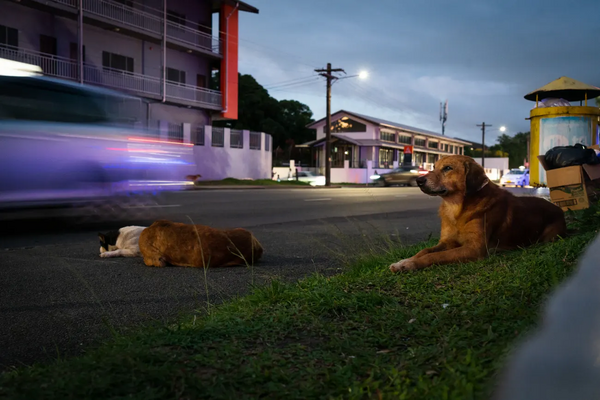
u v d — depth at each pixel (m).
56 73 25.53
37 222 8.54
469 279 3.69
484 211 4.64
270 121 53.97
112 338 3.08
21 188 7.41
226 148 32.12
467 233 4.59
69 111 8.16
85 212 8.46
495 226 4.70
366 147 50.72
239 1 34.09
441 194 4.65
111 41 28.55
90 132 8.30
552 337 1.84
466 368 1.83
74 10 25.20
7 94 7.46
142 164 9.21
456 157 4.68
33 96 7.70
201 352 2.36
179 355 2.28
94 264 5.53
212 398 1.83
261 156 35.00
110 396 1.83
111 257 5.98
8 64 7.60
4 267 5.34
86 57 27.31
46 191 7.70
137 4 30.00
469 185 4.58
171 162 9.83
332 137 49.25
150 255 5.45
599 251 3.27
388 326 2.63
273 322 2.89
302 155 56.91
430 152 60.50
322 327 2.73
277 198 16.80
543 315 2.24
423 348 2.22
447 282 3.70
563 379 1.62
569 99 10.32
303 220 10.51
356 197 18.31
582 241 4.39
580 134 9.22
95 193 8.41
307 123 59.53
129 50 29.59
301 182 36.28
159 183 9.59
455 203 4.69
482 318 2.56
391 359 2.16
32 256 6.02
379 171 44.34
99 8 27.36
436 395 1.66
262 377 1.99
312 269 5.43
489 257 4.48
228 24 34.25
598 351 1.68
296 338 2.61
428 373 1.90
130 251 5.99
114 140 8.66
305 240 7.60
